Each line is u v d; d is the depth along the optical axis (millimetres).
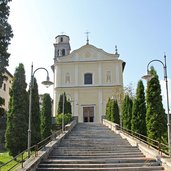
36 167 15852
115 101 38344
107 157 18484
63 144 22359
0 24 22266
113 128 30547
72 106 48938
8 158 23812
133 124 27078
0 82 22719
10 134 25297
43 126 31516
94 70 50344
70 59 50969
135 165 16578
